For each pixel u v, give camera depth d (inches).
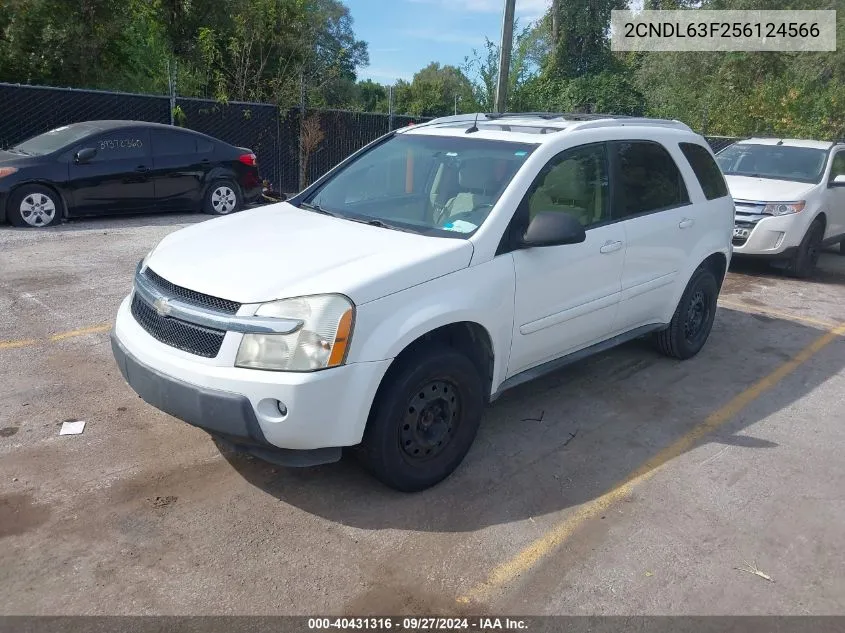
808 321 297.6
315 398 126.8
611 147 192.9
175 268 142.9
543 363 179.6
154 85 608.7
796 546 139.8
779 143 421.1
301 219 170.1
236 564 125.3
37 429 165.3
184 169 433.1
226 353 127.7
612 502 151.7
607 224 188.4
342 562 127.5
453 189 169.5
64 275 286.8
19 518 133.7
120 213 413.1
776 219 359.3
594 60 1080.8
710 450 177.5
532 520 143.5
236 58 669.9
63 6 546.0
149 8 648.4
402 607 117.7
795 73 936.3
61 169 382.6
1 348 208.7
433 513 143.6
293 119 605.0
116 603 114.7
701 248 224.5
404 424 142.3
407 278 138.3
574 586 125.0
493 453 169.6
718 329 279.3
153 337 139.5
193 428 170.2
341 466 159.2
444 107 955.3
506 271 156.4
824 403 210.5
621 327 202.5
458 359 146.9
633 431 185.8
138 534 131.6
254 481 150.9
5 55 531.8
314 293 128.7
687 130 230.5
